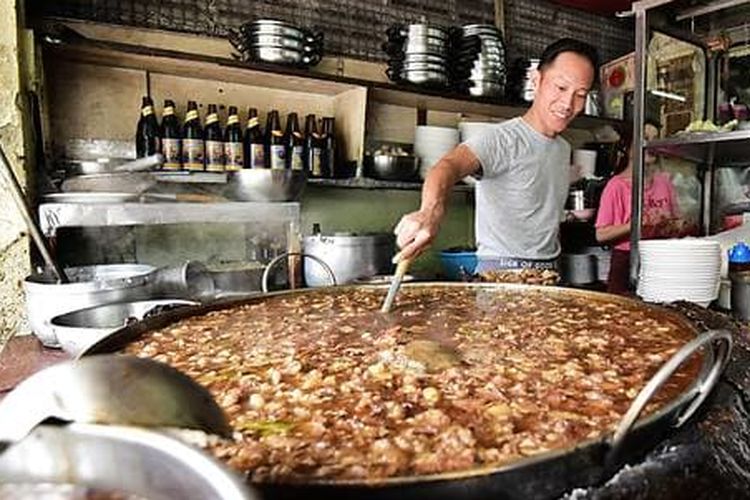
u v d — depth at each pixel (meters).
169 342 1.32
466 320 1.52
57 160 2.58
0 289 1.99
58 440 0.44
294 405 0.91
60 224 1.97
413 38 3.06
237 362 1.16
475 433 0.79
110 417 0.52
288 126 3.12
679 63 3.05
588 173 4.22
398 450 0.72
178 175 2.64
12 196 1.91
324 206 3.42
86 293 1.61
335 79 2.96
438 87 3.19
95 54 2.45
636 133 2.77
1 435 0.51
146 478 0.43
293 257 2.34
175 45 2.89
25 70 2.15
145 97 2.72
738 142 2.63
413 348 1.15
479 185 2.59
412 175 3.14
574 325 1.45
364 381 1.01
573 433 0.78
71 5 2.62
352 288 1.93
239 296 1.76
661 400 0.92
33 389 0.54
